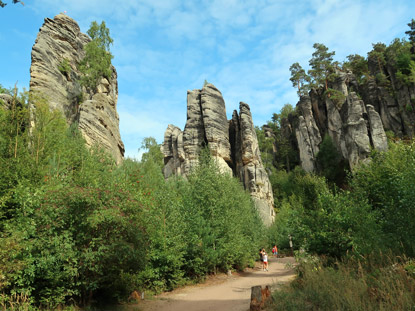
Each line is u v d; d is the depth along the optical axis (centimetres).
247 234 2467
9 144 1289
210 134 5647
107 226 973
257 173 5600
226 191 2098
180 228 1547
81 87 3809
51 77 3284
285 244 3678
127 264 1016
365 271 787
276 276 1752
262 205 5197
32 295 880
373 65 7494
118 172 1928
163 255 1335
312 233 1177
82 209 952
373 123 5756
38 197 949
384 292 600
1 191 1097
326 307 669
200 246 1633
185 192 2134
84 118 3106
